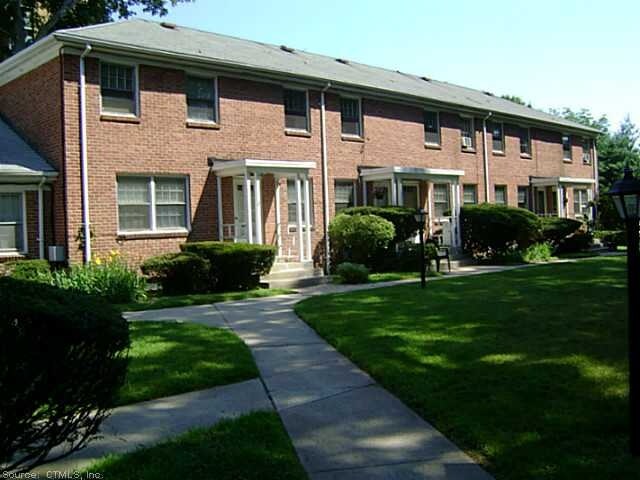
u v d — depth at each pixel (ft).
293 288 48.34
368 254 56.39
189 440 13.92
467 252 68.85
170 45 50.42
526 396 16.28
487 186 79.92
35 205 44.93
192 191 49.88
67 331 10.05
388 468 12.77
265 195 55.26
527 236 66.33
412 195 70.54
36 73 47.37
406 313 29.43
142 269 42.98
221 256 44.60
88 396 10.64
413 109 69.82
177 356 21.97
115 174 45.75
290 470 12.41
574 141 99.76
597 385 16.85
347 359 22.06
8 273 39.91
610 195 14.02
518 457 12.74
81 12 80.94
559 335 23.02
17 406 9.49
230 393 18.17
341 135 61.62
